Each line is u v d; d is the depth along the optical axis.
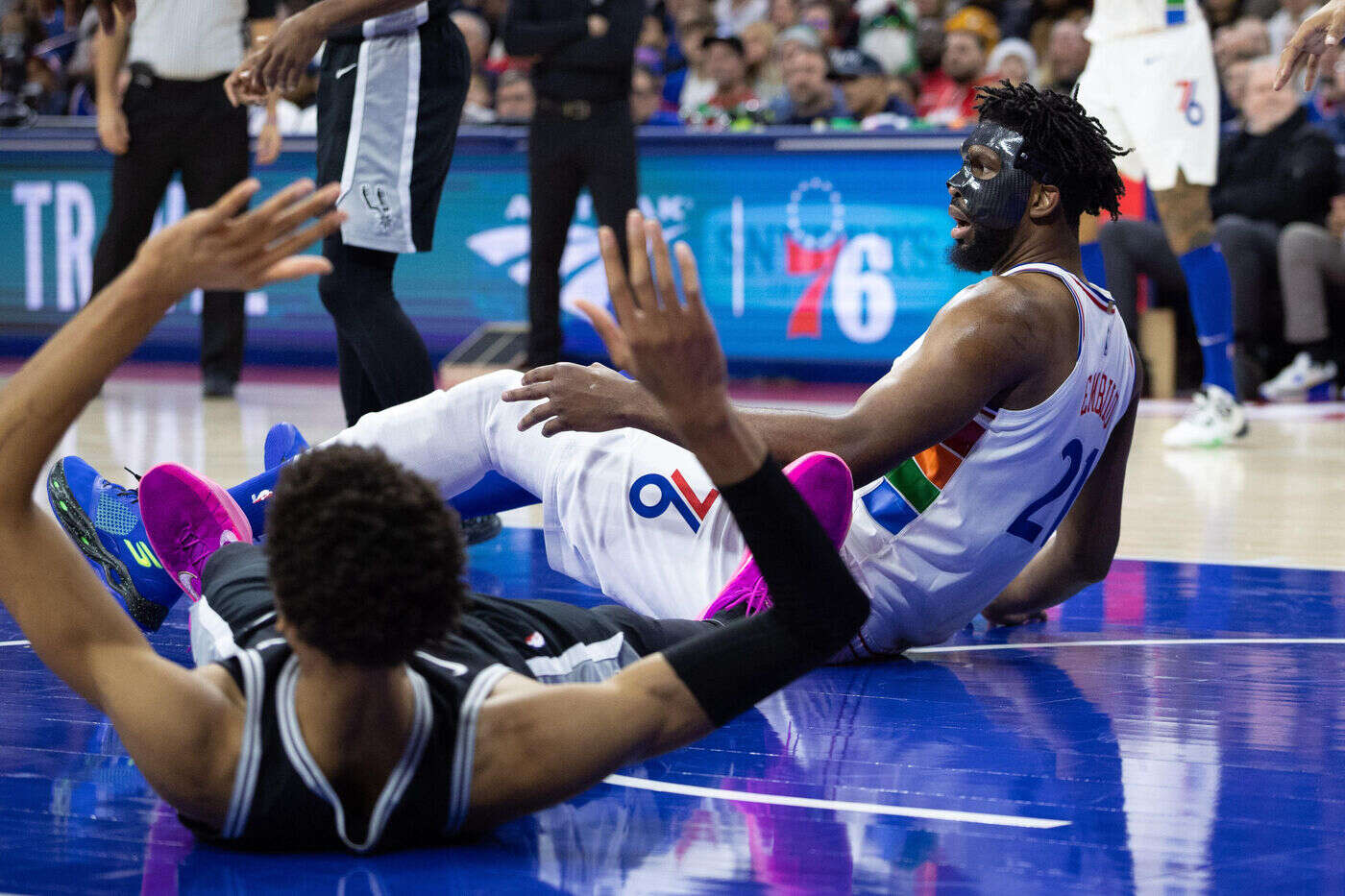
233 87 5.49
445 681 2.56
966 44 14.11
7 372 13.95
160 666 2.47
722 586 3.90
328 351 14.84
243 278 2.19
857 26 15.88
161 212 13.95
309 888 2.51
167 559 3.86
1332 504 7.63
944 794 3.10
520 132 13.44
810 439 3.68
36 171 14.48
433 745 2.52
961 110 14.09
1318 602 5.30
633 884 2.56
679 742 2.56
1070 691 4.03
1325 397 13.05
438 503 2.33
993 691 4.02
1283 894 2.53
